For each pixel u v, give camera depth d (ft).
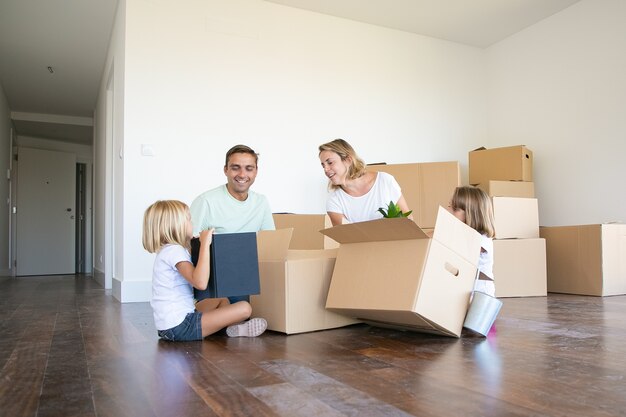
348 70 14.35
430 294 5.77
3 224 21.70
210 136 12.35
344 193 7.82
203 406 3.44
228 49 12.71
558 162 14.34
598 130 13.25
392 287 5.93
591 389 3.79
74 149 28.32
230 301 6.91
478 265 6.90
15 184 24.89
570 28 14.01
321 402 3.50
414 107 15.34
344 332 6.62
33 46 16.10
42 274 25.36
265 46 13.20
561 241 12.13
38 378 4.32
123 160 11.53
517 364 4.66
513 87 15.72
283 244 6.70
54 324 7.68
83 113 23.84
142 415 3.28
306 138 13.58
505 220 11.74
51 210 25.85
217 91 12.51
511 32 15.60
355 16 14.32
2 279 21.20
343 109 14.19
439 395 3.64
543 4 13.89
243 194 7.54
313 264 6.76
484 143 16.51
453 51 16.19
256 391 3.79
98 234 20.06
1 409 3.46
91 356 5.24
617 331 6.55
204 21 12.46
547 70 14.66
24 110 23.25
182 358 5.06
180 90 12.10
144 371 4.51
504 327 6.91
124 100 11.57
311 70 13.79
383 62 14.94
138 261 11.44
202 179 12.18
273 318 6.65
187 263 5.99
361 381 4.06
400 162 15.01
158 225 6.14
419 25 14.97
